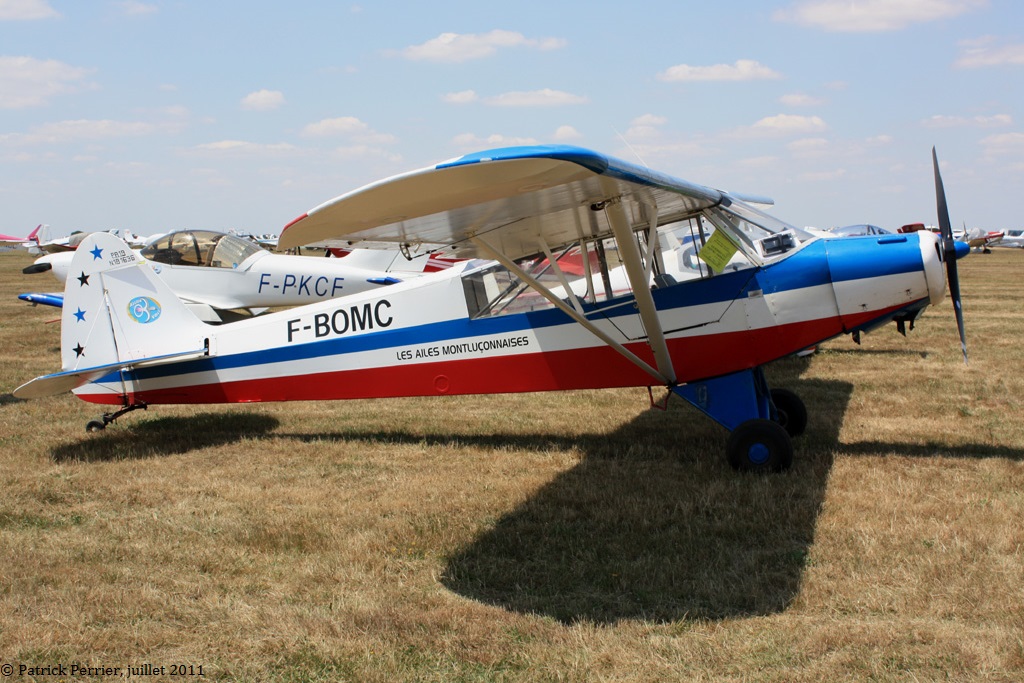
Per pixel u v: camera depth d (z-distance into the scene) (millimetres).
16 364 11070
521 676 3008
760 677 2945
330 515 4852
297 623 3445
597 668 3047
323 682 3012
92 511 5016
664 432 6844
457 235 4930
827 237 5840
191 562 4152
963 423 6844
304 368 6914
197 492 5395
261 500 5207
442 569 4020
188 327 7062
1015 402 7668
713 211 5715
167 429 7363
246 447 6672
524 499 5062
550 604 3602
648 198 4785
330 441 6871
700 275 5855
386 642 3279
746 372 5840
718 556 4004
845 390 8430
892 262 5516
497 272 6375
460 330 6496
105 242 6984
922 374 9297
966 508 4598
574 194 4238
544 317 6273
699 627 3344
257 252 12109
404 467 5977
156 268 11773
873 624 3281
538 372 6336
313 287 11953
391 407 8312
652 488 5195
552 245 6066
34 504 5125
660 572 3857
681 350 5891
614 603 3586
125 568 4062
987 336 12547
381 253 12727
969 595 3486
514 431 7070
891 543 4102
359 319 6762
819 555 3996
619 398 8469
